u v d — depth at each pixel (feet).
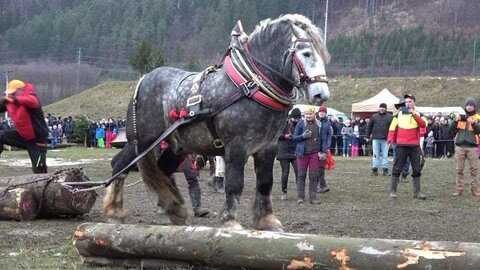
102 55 424.05
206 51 447.01
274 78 22.91
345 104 173.37
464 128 46.96
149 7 520.83
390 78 184.24
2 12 541.34
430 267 15.93
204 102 24.03
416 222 32.89
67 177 31.24
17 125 32.81
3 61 443.32
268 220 24.35
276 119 23.13
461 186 46.88
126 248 20.07
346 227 30.81
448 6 525.34
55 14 524.11
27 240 25.57
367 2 561.02
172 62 388.78
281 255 17.63
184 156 28.37
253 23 490.49
